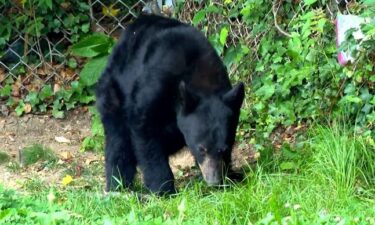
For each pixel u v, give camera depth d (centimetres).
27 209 934
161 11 1479
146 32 1131
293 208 959
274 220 892
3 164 1281
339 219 907
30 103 1447
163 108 1082
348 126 1232
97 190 1116
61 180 1208
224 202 981
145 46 1112
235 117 1062
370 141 1145
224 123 1043
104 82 1151
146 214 989
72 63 1483
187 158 1266
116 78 1135
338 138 1127
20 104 1445
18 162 1281
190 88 1073
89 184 1177
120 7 1516
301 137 1252
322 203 1001
